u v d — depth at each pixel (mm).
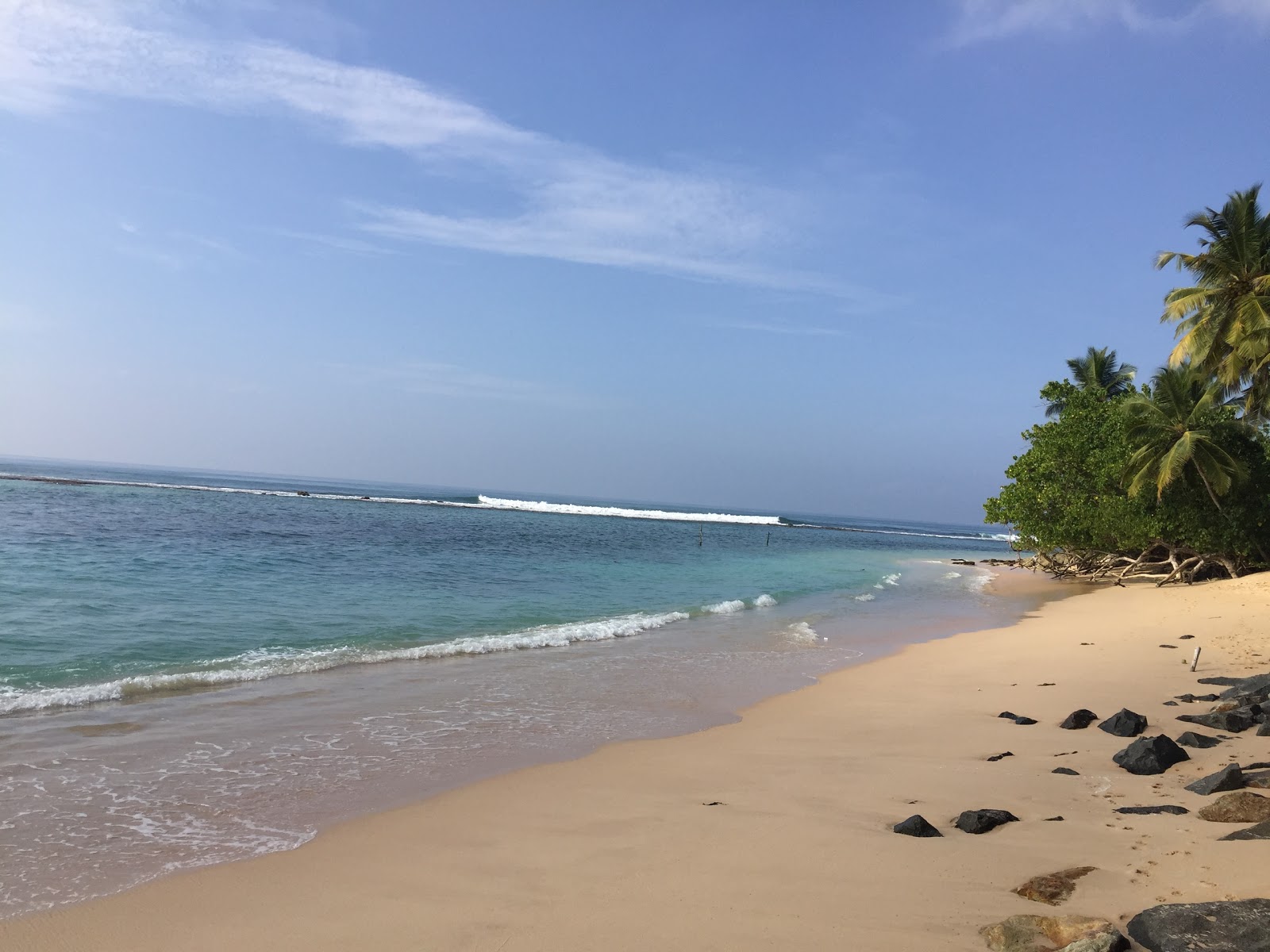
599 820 6910
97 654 13008
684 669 14633
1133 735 9352
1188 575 33438
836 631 20422
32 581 20031
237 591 20844
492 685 12594
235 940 4750
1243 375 30203
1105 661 14906
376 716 10508
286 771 8172
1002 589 35406
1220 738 8938
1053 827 6238
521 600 23406
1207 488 30672
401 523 60281
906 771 8250
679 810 7141
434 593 23547
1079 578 41250
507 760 8867
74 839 6285
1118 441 35250
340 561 30047
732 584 32344
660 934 4668
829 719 11062
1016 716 10695
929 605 27609
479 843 6336
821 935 4551
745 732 10320
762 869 5629
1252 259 27484
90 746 8656
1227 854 5297
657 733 10258
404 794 7625
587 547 48219
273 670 12711
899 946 4379
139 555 27469
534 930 4789
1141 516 33344
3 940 4754
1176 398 31484
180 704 10617
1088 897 4816
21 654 12672
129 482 99125
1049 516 38469
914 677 14195
